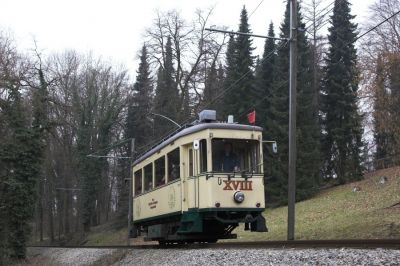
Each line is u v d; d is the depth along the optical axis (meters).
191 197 15.84
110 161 60.09
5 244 28.39
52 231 58.47
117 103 55.06
